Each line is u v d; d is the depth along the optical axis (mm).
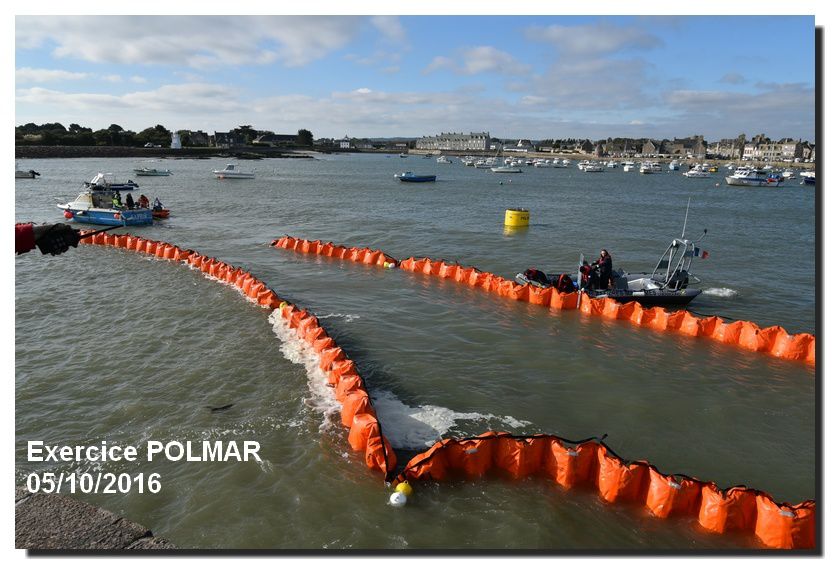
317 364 13594
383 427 10938
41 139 164000
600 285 19953
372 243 32562
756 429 11461
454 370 13891
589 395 12750
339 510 8406
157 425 10750
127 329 15961
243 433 10477
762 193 85375
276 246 30109
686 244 20281
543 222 44094
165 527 7941
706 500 8367
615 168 184750
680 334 17078
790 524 7875
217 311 17719
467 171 147500
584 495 9016
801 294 23266
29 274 22375
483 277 22188
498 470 9523
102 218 35344
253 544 7633
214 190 68438
